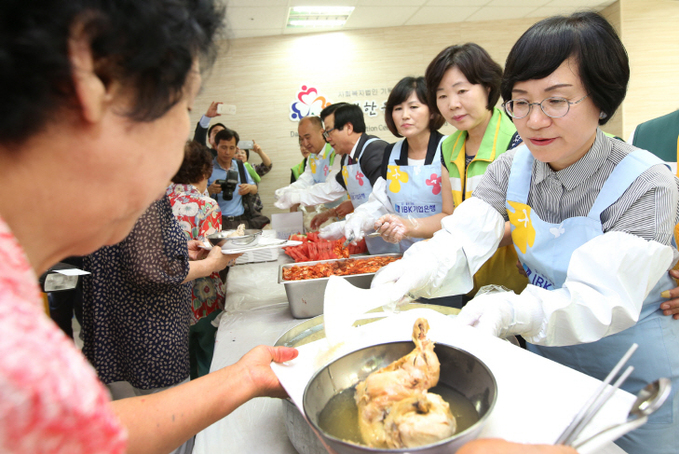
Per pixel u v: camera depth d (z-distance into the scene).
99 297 1.45
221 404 0.72
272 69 5.89
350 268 1.78
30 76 0.27
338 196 3.35
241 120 5.96
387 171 2.36
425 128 2.19
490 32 6.04
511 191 1.15
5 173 0.31
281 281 1.65
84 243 0.39
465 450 0.47
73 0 0.27
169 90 0.35
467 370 0.68
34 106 0.28
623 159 0.94
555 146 0.91
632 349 0.62
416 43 5.98
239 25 5.32
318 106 6.00
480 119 1.76
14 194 0.32
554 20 0.85
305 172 4.17
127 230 0.43
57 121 0.30
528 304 0.94
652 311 1.01
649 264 0.86
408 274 1.14
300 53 5.89
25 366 0.21
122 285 1.43
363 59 5.97
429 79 1.82
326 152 3.75
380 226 1.92
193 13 0.38
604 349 1.02
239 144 4.48
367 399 0.64
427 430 0.54
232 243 1.77
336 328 0.94
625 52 0.83
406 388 0.62
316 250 2.14
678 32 5.61
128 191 0.37
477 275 1.79
